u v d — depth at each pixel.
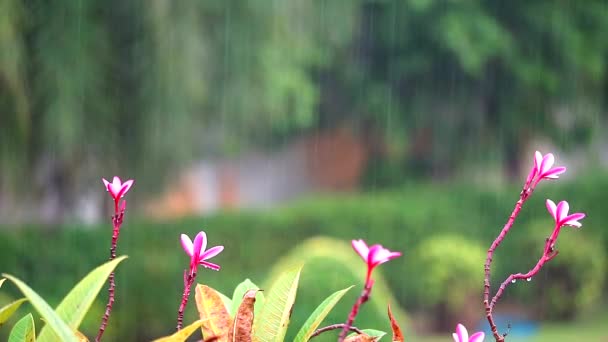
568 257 17.59
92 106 13.16
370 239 16.80
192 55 13.91
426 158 24.03
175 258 12.99
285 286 1.56
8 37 11.95
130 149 14.02
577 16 23.19
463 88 23.50
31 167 12.97
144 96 13.78
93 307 10.81
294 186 24.59
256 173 23.92
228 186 23.05
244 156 23.02
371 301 5.07
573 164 24.12
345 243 16.48
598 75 23.27
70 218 13.61
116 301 12.41
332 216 16.56
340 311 4.97
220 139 16.12
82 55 12.92
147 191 14.28
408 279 16.20
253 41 15.16
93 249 12.62
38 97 12.69
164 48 13.66
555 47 23.12
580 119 23.48
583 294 17.70
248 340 1.47
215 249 1.54
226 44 15.02
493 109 23.62
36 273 12.10
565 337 16.22
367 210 16.92
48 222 13.25
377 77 23.67
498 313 17.34
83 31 12.95
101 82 13.19
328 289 5.10
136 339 12.55
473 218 18.17
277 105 16.25
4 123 12.38
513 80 23.41
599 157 23.56
